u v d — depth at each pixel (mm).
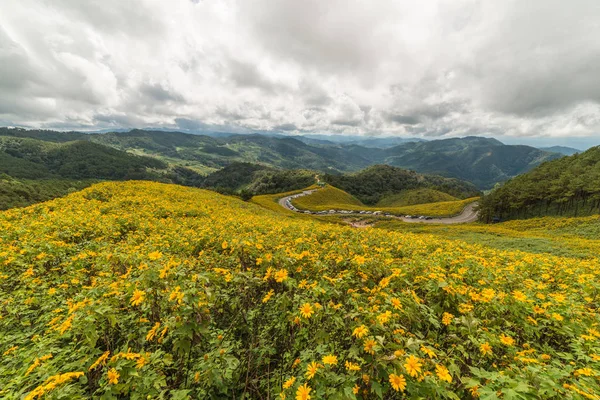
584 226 37094
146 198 22828
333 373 2775
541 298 5000
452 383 2994
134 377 3066
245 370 3771
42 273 7047
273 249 7148
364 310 3602
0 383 3473
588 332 3998
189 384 3453
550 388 2428
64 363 3631
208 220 16859
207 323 3531
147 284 4070
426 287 4938
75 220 12117
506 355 3410
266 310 4773
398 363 2572
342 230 13461
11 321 4996
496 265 8305
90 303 3707
